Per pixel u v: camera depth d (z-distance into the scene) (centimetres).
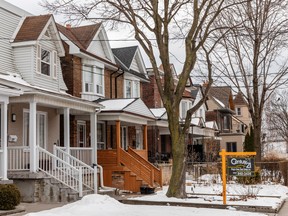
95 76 2516
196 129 3803
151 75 3619
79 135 2402
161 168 2375
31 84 1922
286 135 5559
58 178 1712
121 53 3166
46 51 2086
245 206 1486
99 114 2264
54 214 1222
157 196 1753
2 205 1338
